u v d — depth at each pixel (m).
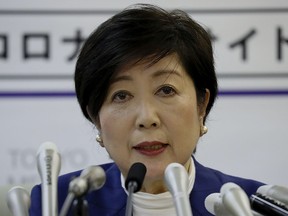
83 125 5.54
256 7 5.50
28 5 5.50
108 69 2.58
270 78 5.52
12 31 5.50
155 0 5.41
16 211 2.32
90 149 5.54
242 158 5.57
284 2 5.51
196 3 5.46
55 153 2.33
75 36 5.52
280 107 5.53
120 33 2.57
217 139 5.55
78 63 2.72
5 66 5.51
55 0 5.51
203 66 2.72
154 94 2.60
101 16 5.50
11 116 5.52
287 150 5.56
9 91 5.51
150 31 2.58
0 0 5.49
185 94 2.64
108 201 2.91
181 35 2.66
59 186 3.06
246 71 5.51
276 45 5.51
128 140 2.62
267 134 5.56
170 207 2.79
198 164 3.09
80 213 2.00
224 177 3.06
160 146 2.61
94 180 2.00
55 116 5.54
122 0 5.49
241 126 5.55
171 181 2.07
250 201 2.23
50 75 5.53
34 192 3.00
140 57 2.55
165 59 2.59
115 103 2.63
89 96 2.71
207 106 2.87
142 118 2.55
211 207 2.34
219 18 5.49
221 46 5.50
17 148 5.53
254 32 5.51
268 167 5.56
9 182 5.51
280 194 2.26
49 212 2.14
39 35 5.51
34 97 5.53
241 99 5.53
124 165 2.65
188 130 2.63
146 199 2.79
